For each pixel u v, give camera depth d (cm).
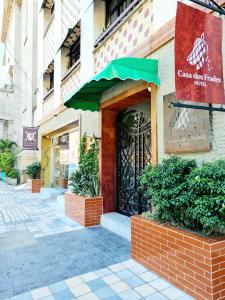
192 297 291
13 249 454
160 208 349
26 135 1269
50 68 1149
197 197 301
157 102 441
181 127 388
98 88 572
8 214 751
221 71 315
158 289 312
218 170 290
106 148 650
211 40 311
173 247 320
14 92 2209
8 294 306
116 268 372
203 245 278
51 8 1235
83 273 358
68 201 709
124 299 292
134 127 608
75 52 946
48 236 529
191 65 297
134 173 599
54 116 1034
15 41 2147
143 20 505
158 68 443
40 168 1287
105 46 647
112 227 563
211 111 344
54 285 326
